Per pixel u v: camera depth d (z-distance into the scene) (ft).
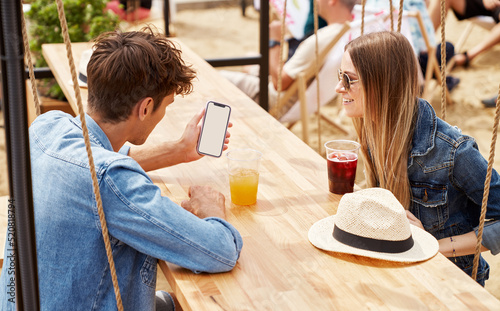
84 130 3.76
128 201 4.36
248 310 4.22
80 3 12.80
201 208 5.31
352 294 4.37
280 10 15.07
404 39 5.82
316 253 4.93
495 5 17.44
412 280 4.53
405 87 5.74
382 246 4.82
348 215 4.93
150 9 20.59
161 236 4.40
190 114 8.05
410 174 5.98
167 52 4.96
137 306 4.74
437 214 5.98
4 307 4.84
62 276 4.51
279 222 5.41
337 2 13.87
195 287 4.48
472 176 5.70
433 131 5.83
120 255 4.62
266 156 6.81
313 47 12.46
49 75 12.00
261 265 4.77
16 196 3.47
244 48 21.83
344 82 6.02
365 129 6.17
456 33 22.44
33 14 12.80
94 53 4.85
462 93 17.21
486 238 5.77
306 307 4.23
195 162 6.73
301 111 12.86
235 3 28.73
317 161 6.70
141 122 5.03
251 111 8.21
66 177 4.45
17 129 3.35
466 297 4.30
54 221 4.49
